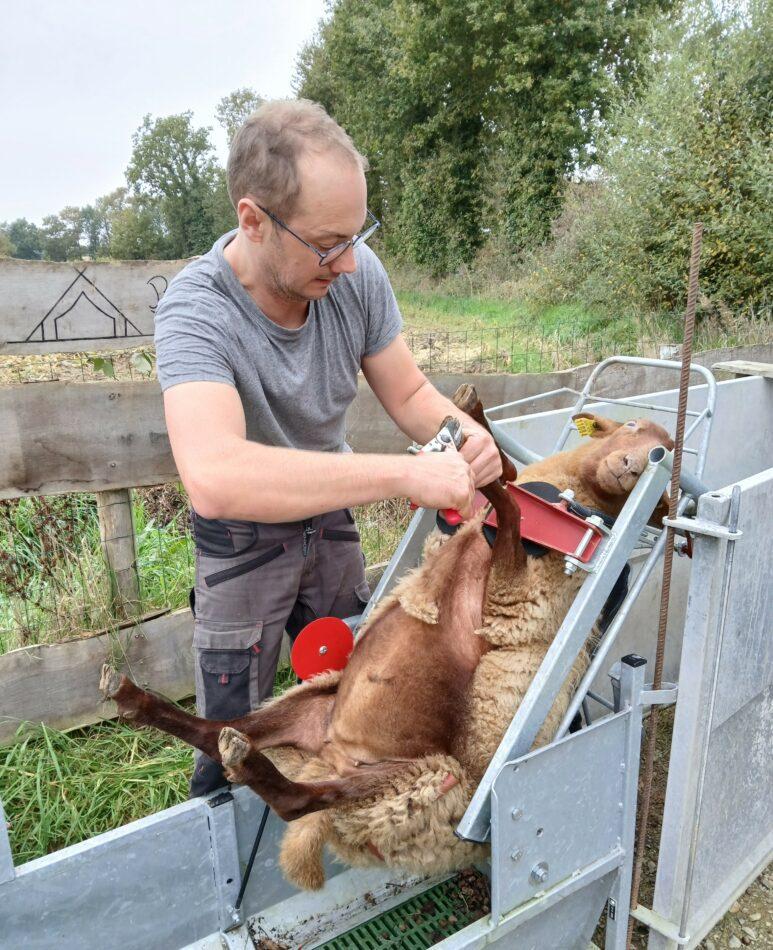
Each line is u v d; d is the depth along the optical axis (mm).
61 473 3051
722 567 1831
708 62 9922
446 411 2229
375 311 2143
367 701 1824
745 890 2498
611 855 1981
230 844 2080
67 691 3141
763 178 9078
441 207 20875
